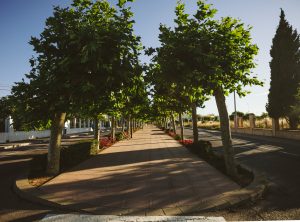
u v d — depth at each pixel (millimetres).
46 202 6492
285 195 7156
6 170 11758
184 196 6691
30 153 19312
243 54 8422
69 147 13039
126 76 8312
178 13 8547
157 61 8195
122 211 5770
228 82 8828
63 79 8477
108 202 6312
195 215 5668
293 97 27938
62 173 9828
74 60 8039
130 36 8422
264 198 6910
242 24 8469
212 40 8008
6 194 7578
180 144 21016
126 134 32625
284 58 28578
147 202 6293
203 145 14656
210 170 10039
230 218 5473
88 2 9617
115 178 8867
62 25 8867
